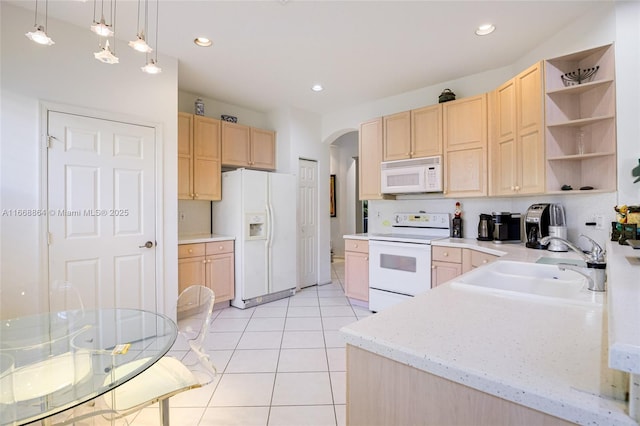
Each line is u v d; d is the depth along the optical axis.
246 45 2.74
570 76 2.24
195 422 1.73
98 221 2.53
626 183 2.01
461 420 0.65
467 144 3.08
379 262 3.48
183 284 3.29
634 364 0.44
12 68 2.16
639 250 1.44
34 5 2.17
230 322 3.24
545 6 2.19
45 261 2.28
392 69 3.21
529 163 2.43
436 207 3.69
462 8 2.23
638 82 1.98
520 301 1.08
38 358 1.31
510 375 0.60
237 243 3.74
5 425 0.95
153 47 2.76
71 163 2.40
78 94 2.43
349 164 7.00
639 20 1.97
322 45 2.74
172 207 2.94
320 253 4.79
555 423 0.54
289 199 4.17
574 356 0.67
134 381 1.43
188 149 3.58
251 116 4.53
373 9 2.24
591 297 1.12
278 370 2.27
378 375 0.78
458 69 3.22
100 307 2.53
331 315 3.45
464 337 0.78
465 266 2.83
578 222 2.34
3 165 2.14
